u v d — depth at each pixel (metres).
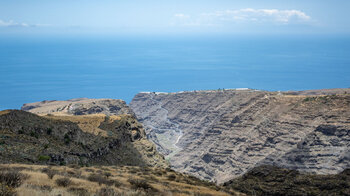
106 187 28.84
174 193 36.69
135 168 61.22
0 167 37.41
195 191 42.12
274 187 45.56
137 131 132.25
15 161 61.00
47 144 77.12
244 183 48.53
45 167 44.91
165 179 51.38
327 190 42.47
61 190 24.72
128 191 30.02
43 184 27.11
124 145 114.19
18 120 81.38
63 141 85.94
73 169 47.56
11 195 20.80
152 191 34.50
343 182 42.53
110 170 54.44
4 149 64.31
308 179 44.84
